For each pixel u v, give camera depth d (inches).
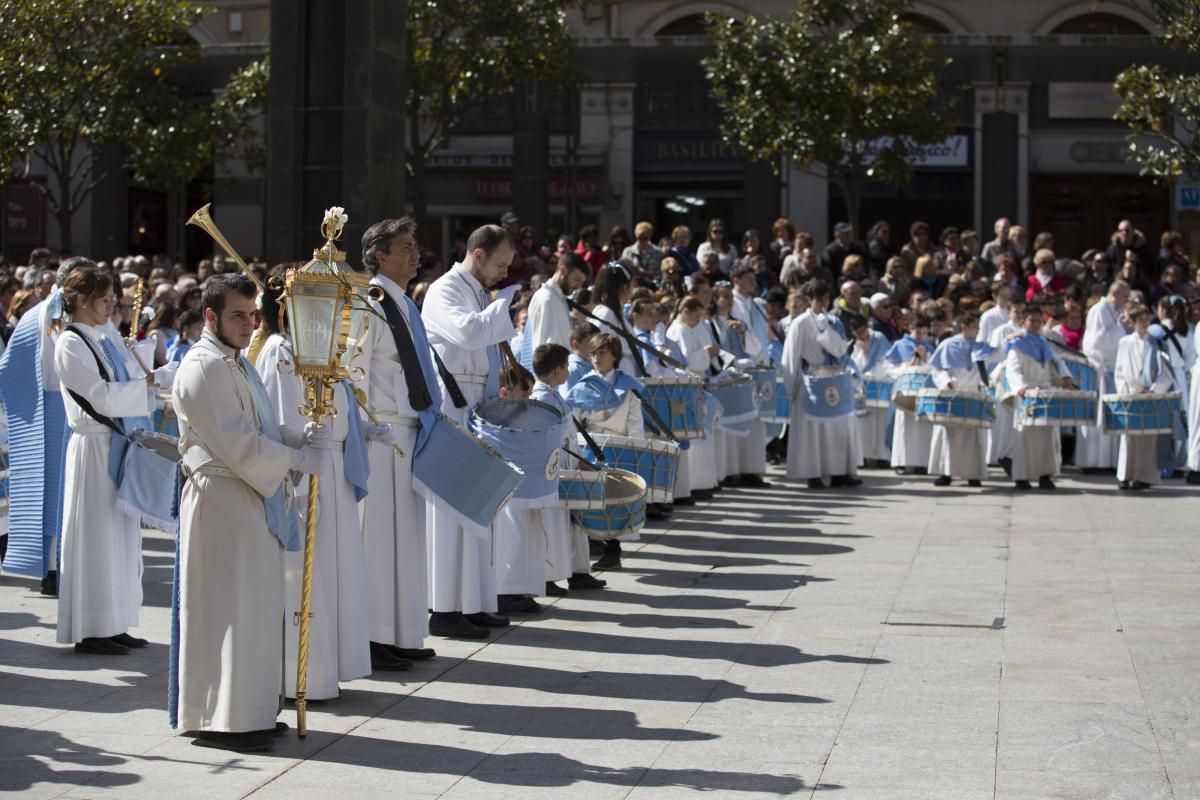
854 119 837.8
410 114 884.0
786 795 216.1
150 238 1189.1
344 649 268.7
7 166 831.1
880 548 431.5
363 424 273.0
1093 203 1109.7
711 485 530.9
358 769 228.7
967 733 246.4
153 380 319.0
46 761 231.5
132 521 310.7
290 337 243.3
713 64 852.6
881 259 775.7
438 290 323.6
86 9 821.9
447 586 318.3
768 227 1091.9
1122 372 578.6
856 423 587.5
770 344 615.8
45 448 339.6
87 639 304.5
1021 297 640.4
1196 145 721.0
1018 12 1103.0
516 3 844.6
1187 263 758.5
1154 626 324.5
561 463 367.2
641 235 694.5
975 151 1095.0
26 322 341.7
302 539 258.4
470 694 273.6
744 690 275.3
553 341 416.5
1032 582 376.5
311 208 526.6
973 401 567.5
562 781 223.1
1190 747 237.6
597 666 294.4
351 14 520.7
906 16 1109.7
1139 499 546.6
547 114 1018.7
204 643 235.6
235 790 218.1
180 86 965.2
